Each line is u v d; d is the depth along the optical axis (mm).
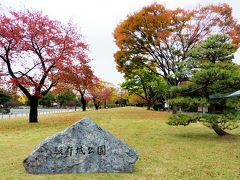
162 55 32969
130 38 32812
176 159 11469
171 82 32906
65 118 32188
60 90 30016
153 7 31797
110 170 9375
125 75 38375
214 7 31141
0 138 17125
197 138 17297
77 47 27234
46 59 25859
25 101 85625
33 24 25250
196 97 17812
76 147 9359
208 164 10680
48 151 9250
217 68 16203
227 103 16984
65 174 9070
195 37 32031
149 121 27172
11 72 25609
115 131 20469
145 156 11953
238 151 13164
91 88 29672
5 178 8625
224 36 17984
